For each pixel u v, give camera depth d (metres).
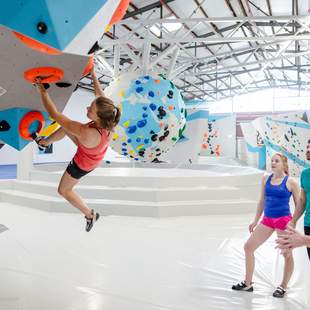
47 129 2.78
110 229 5.06
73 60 1.86
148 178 6.63
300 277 3.24
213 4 10.11
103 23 1.61
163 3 9.48
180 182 6.68
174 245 4.32
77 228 5.11
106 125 2.08
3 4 1.25
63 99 2.43
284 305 2.68
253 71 20.27
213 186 6.81
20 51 1.74
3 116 2.44
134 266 3.57
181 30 11.98
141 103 4.84
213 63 17.75
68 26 1.37
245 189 6.98
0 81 2.04
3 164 17.50
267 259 3.75
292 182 2.74
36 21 1.30
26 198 6.83
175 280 3.20
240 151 19.42
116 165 10.97
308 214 2.41
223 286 3.05
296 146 12.23
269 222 2.81
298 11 10.90
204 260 3.77
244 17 8.46
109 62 15.19
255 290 2.97
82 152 2.14
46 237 4.63
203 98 26.23
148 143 5.03
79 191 6.50
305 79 22.83
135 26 11.17
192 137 9.70
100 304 2.70
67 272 3.39
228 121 18.20
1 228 5.08
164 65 15.87
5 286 3.03
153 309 2.62
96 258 3.81
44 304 2.69
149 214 5.88
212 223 5.47
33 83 1.96
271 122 13.32
